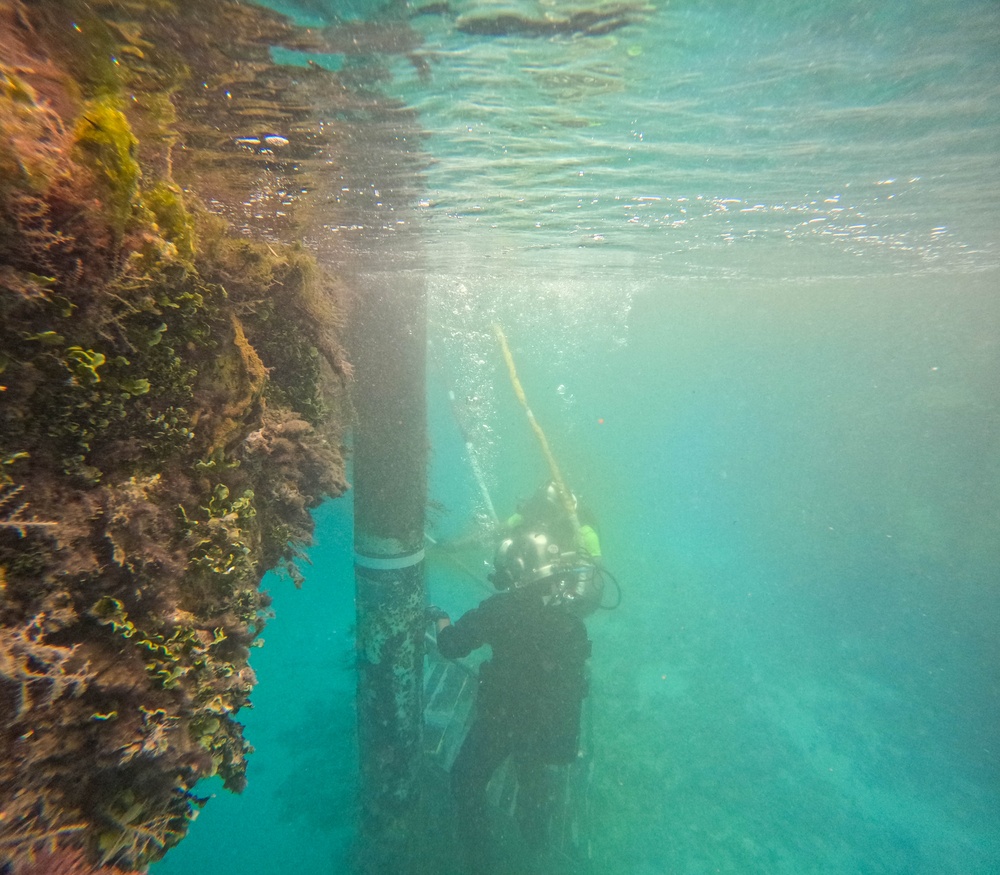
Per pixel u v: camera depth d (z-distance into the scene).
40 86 1.84
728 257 12.06
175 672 1.77
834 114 4.14
